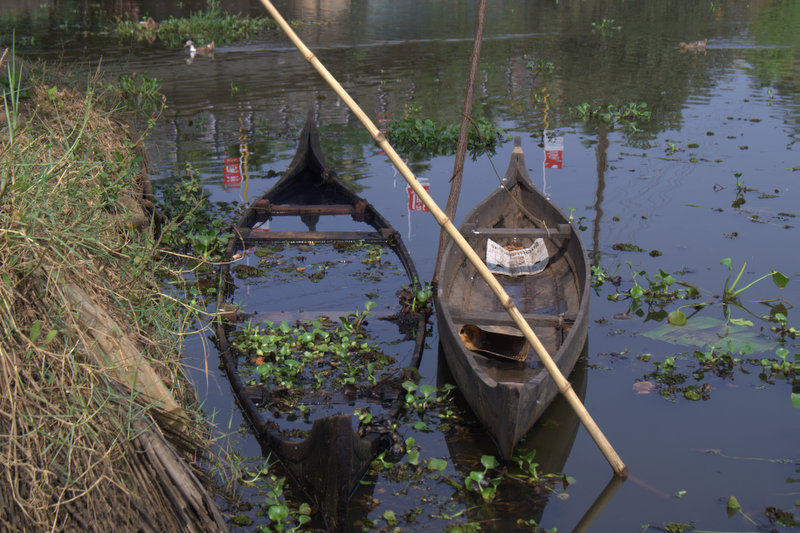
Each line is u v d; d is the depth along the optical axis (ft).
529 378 18.28
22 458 10.64
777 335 21.03
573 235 23.84
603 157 36.01
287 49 66.23
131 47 65.31
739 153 37.83
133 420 11.80
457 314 19.83
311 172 35.06
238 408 17.78
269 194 31.32
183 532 11.40
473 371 16.69
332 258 26.66
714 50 66.23
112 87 33.53
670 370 19.53
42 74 28.66
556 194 32.78
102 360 12.16
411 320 21.93
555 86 53.62
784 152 37.86
